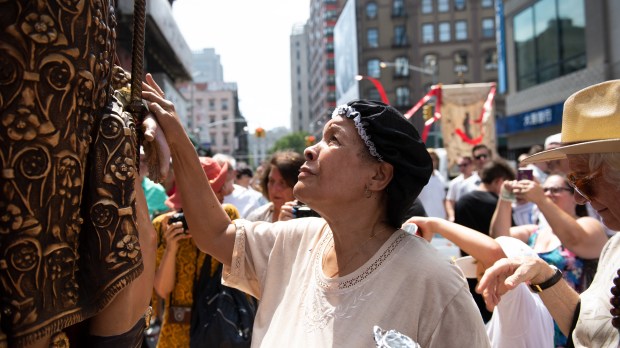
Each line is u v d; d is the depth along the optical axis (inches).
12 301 39.3
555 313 81.3
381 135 67.2
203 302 123.1
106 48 46.2
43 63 39.9
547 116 856.9
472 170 362.3
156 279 125.5
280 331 70.1
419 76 2235.5
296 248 76.1
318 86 3722.9
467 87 429.7
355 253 68.7
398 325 62.4
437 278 63.3
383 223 70.6
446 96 429.1
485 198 199.9
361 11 2253.9
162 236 132.4
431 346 62.5
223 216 80.5
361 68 2251.5
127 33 269.1
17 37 39.2
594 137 69.8
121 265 45.4
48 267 40.9
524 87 939.3
